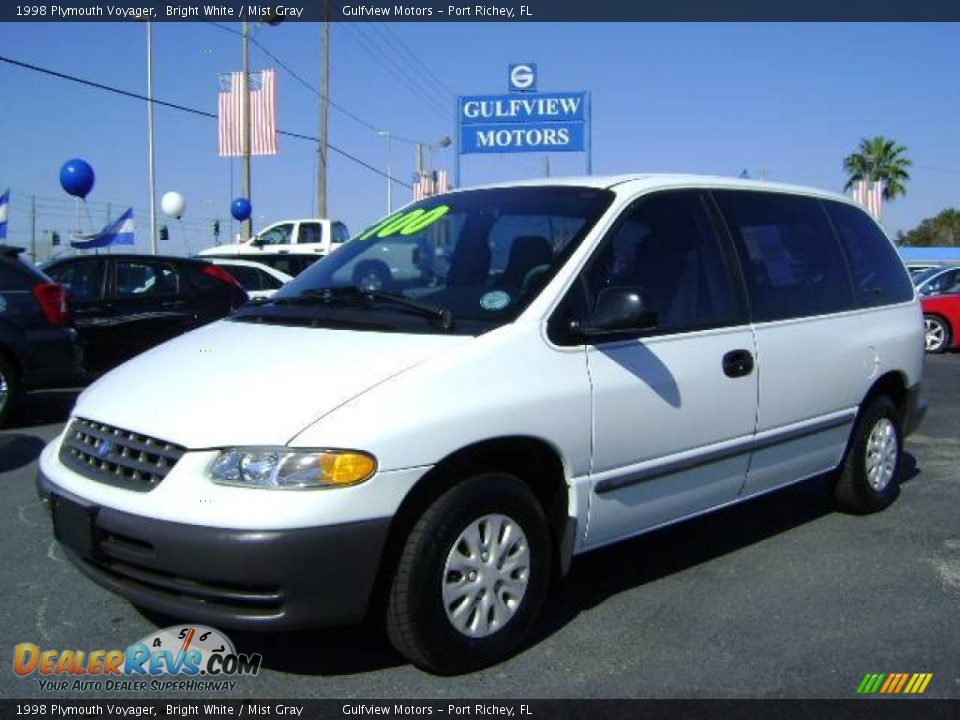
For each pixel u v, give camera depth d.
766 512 5.91
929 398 10.80
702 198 4.75
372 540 3.22
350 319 3.96
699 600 4.43
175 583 3.24
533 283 3.95
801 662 3.79
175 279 10.80
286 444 3.17
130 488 3.34
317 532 3.12
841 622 4.19
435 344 3.62
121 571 3.38
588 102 18.94
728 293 4.62
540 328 3.78
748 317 4.66
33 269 8.52
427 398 3.38
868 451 5.72
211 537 3.10
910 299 6.06
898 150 60.81
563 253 4.06
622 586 4.59
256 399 3.38
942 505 6.11
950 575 4.80
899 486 6.60
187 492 3.18
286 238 23.94
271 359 3.67
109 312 10.18
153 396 3.59
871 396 5.70
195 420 3.33
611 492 4.01
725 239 4.73
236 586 3.15
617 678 3.63
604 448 3.93
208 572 3.12
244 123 23.66
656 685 3.58
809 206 5.46
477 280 4.16
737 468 4.62
